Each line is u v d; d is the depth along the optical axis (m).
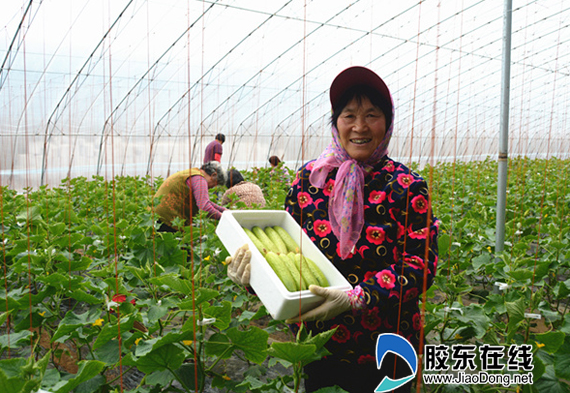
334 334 2.27
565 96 24.14
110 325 2.38
